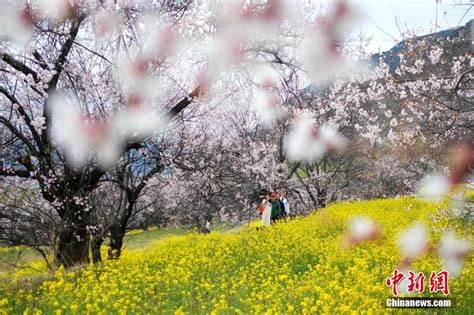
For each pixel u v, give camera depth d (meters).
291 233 15.59
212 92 13.98
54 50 12.01
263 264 11.71
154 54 11.62
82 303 8.88
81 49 12.27
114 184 17.27
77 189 13.46
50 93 12.18
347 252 11.61
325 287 8.91
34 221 13.16
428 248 9.59
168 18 12.06
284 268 10.98
